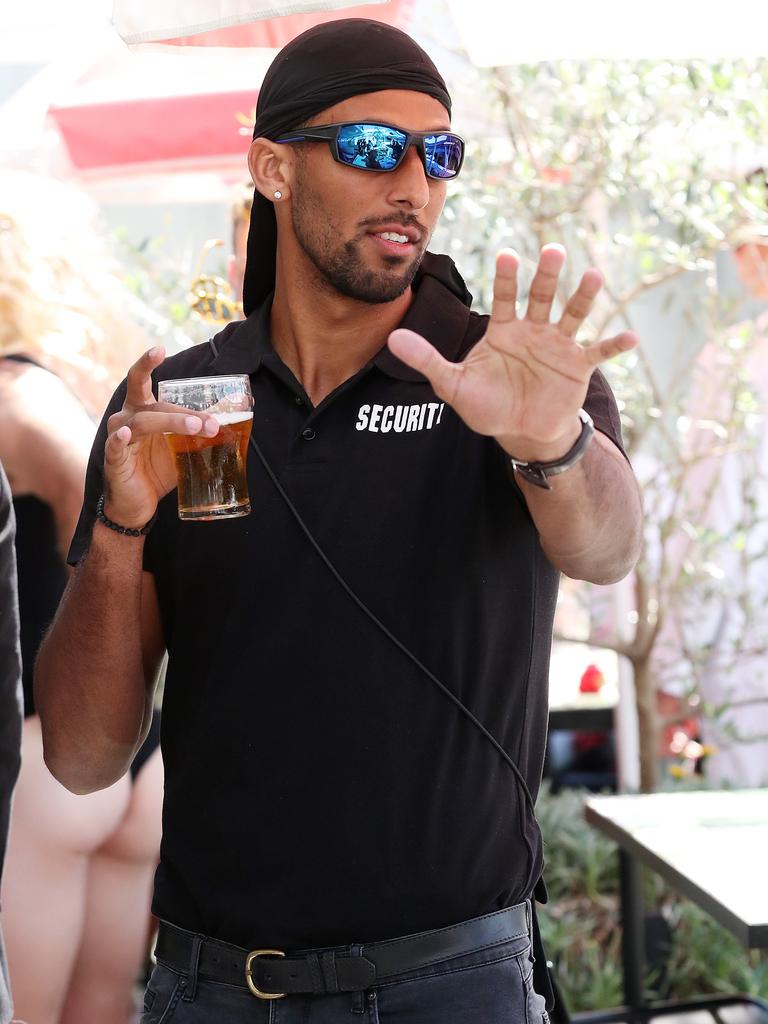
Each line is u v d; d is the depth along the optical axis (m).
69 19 3.79
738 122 3.53
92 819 2.64
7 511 1.68
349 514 1.63
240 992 1.61
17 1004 2.62
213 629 1.66
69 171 3.68
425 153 1.63
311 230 1.67
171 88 3.58
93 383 3.06
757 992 3.56
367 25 1.68
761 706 4.32
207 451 1.52
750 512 4.30
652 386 4.11
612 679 5.16
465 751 1.59
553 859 4.18
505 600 1.64
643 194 4.20
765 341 4.21
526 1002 1.60
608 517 1.50
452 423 1.65
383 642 1.59
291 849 1.58
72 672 1.73
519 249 4.16
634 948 3.14
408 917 1.56
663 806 2.92
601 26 2.07
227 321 3.26
